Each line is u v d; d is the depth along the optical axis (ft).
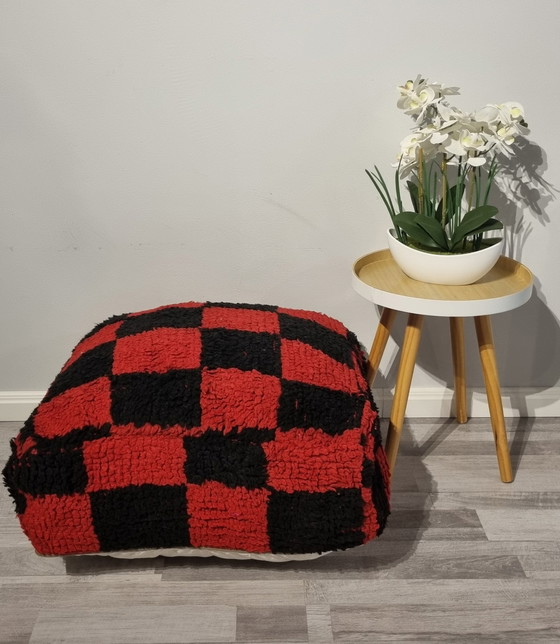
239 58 4.70
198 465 3.74
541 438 5.47
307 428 3.79
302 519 3.76
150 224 5.14
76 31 4.61
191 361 3.97
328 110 4.85
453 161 5.00
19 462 3.75
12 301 5.36
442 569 4.14
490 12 4.62
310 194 5.08
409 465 5.11
